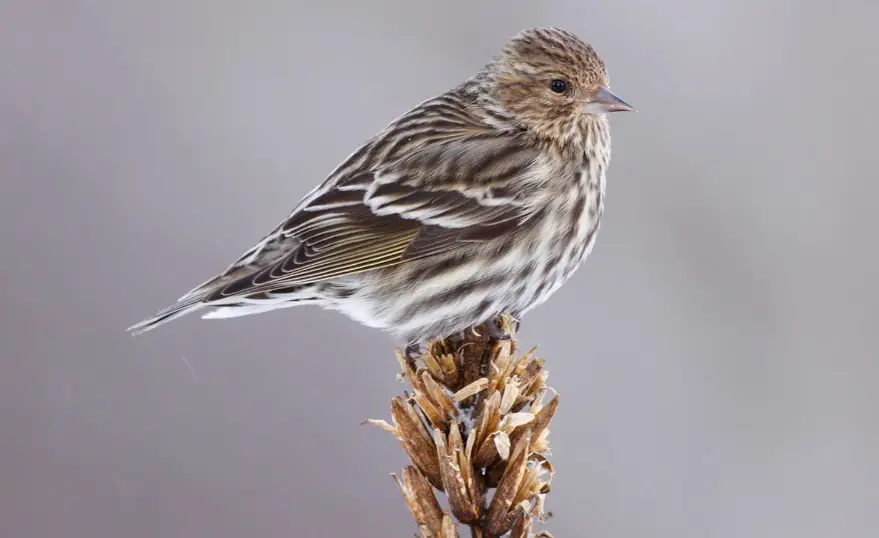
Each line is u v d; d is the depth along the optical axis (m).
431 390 2.85
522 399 2.85
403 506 3.03
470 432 2.84
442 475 2.84
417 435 2.85
